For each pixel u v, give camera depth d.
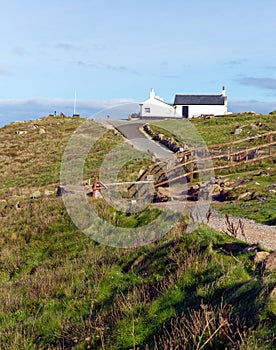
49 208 19.14
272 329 5.99
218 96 74.56
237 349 5.86
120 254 11.91
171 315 7.68
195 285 8.33
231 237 10.21
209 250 9.32
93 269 11.59
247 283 7.30
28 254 15.12
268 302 6.42
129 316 8.09
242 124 48.53
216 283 7.82
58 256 14.17
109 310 8.80
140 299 8.71
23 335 9.12
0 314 10.60
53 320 9.41
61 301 10.39
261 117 54.47
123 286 9.86
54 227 16.52
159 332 7.40
